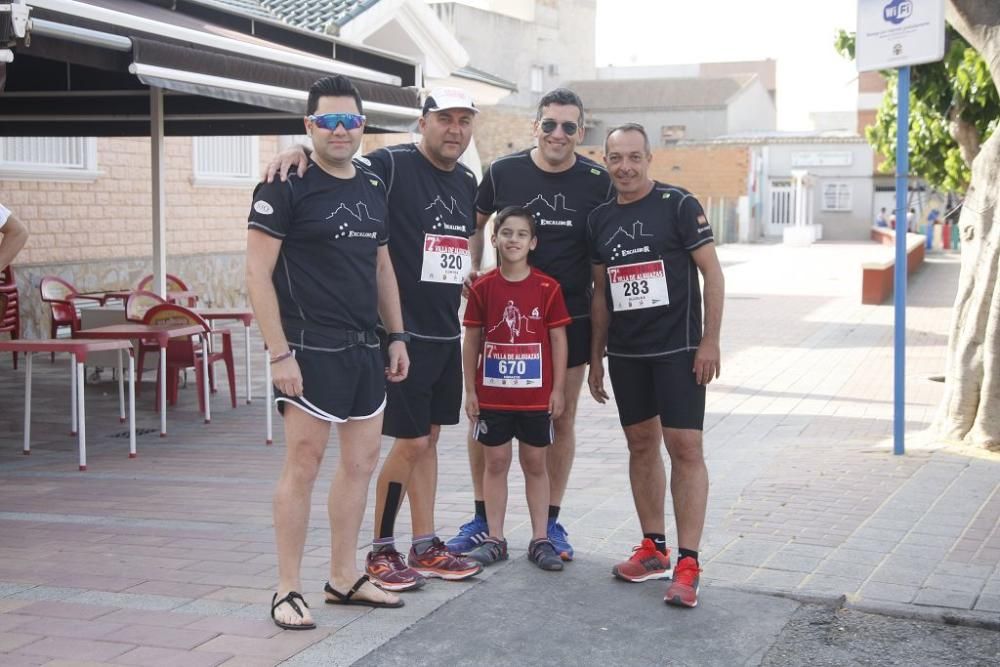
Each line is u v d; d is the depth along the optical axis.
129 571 5.17
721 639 4.45
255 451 8.24
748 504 6.33
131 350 7.96
